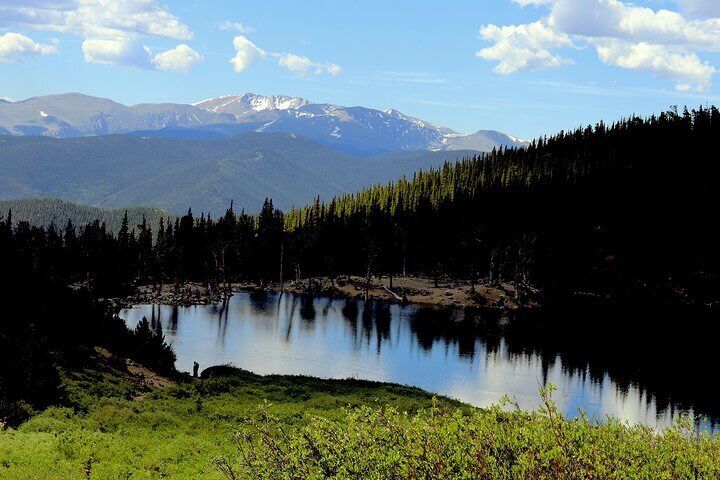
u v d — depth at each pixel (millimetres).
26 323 48844
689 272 135875
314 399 50094
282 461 16828
